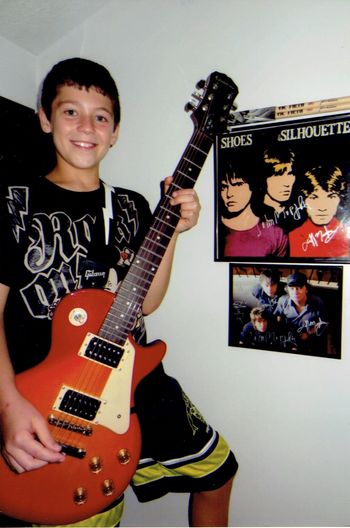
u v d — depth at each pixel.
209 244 1.40
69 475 0.91
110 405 0.96
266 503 1.36
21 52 1.53
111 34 1.50
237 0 1.30
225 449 1.25
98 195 1.12
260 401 1.36
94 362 0.95
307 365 1.28
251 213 1.31
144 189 1.49
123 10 1.47
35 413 0.86
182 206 1.07
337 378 1.24
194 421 1.21
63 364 0.93
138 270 1.02
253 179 1.30
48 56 1.58
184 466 1.19
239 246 1.33
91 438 0.94
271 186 1.27
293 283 1.27
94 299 0.97
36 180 1.06
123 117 1.51
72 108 1.02
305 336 1.26
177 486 1.26
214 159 1.36
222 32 1.33
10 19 1.40
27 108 1.52
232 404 1.40
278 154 1.26
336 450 1.26
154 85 1.45
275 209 1.27
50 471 0.90
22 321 1.01
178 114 1.42
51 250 1.03
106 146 1.08
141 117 1.48
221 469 1.20
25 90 1.55
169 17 1.41
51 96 1.05
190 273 1.44
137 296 1.01
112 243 1.12
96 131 1.04
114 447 0.96
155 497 1.29
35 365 1.00
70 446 0.92
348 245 1.18
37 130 1.54
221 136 1.34
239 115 1.31
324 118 1.19
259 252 1.30
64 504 0.92
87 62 1.06
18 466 0.84
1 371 0.90
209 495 1.22
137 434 0.99
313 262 1.22
